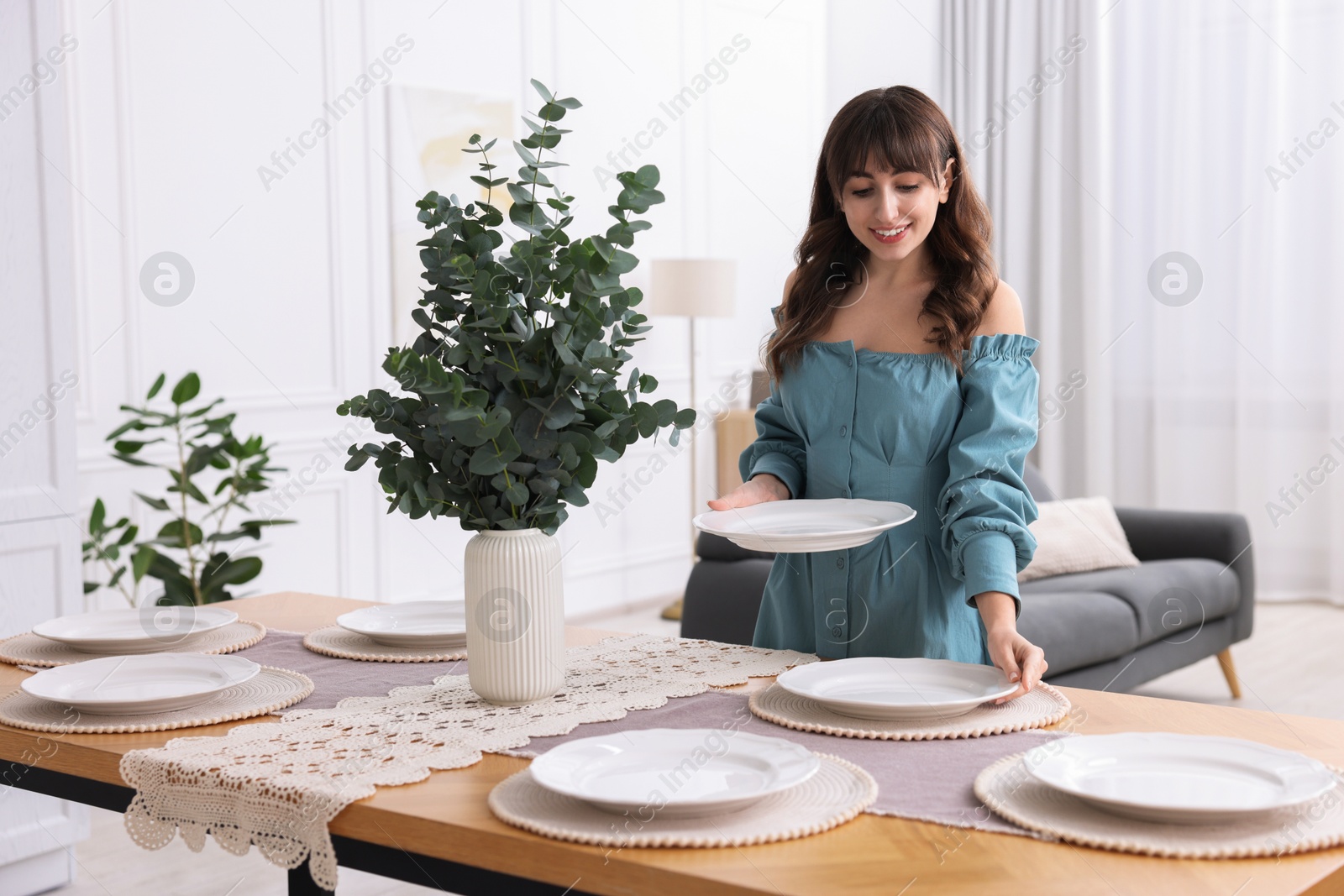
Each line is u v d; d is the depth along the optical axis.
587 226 5.56
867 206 1.57
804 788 1.10
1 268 2.60
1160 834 0.98
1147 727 1.29
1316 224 5.74
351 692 1.52
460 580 5.30
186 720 1.38
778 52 6.51
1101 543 4.38
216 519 4.28
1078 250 6.30
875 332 1.72
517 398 1.39
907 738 1.26
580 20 5.48
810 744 1.25
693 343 5.71
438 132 4.97
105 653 1.76
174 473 3.56
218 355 4.29
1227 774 1.09
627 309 1.40
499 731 1.32
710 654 1.70
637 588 6.01
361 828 1.10
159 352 4.11
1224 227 5.94
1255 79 5.82
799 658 1.67
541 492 1.40
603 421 1.42
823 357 1.73
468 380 1.40
